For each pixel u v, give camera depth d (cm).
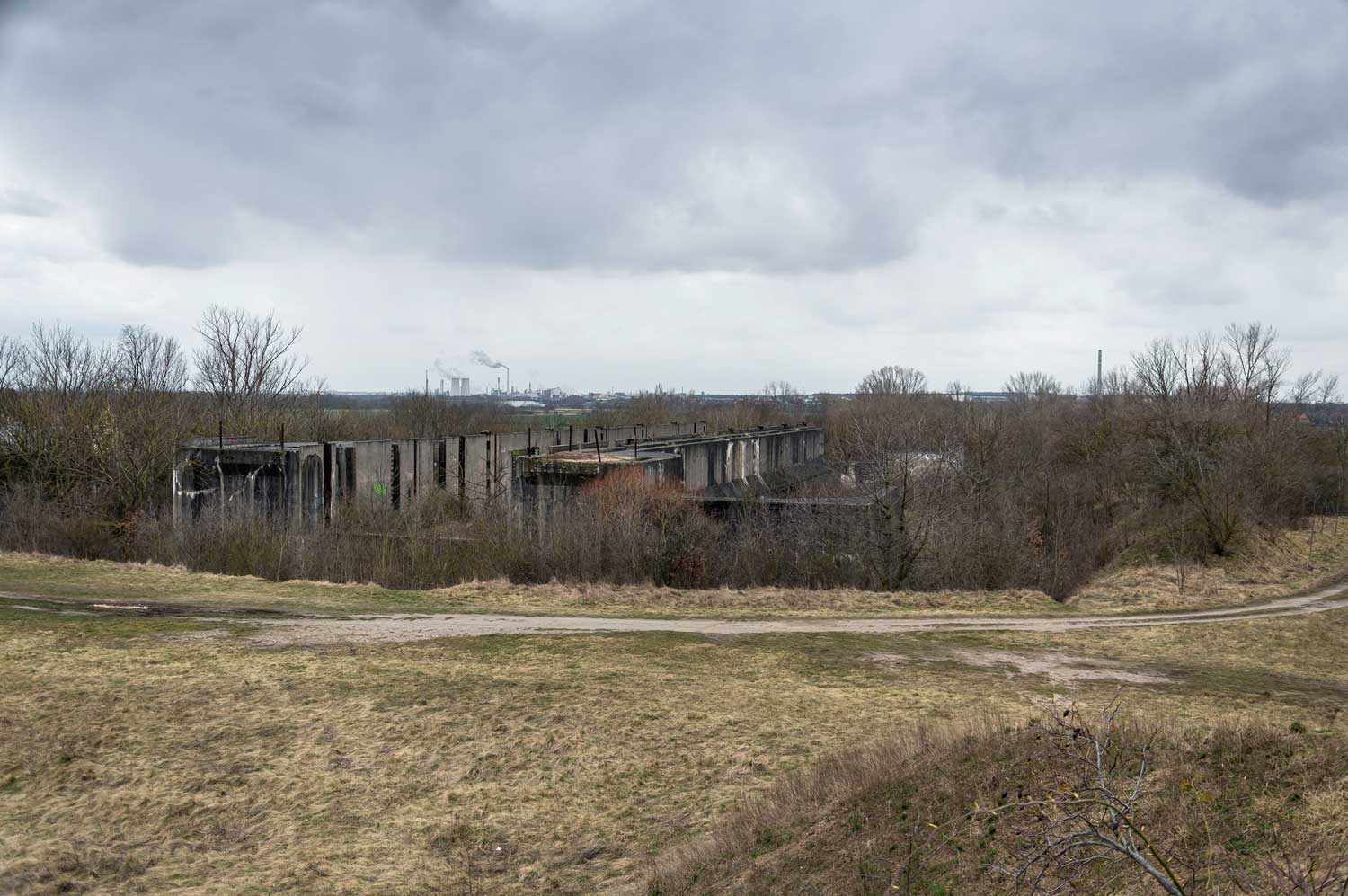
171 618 2719
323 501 4056
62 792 1623
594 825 1484
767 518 3722
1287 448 5072
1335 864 783
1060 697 2011
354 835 1483
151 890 1321
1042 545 4434
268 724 1895
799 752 1688
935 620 2919
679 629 2708
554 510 3653
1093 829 787
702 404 14950
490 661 2311
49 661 2261
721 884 1121
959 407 7881
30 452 4647
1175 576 3853
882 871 998
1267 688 2150
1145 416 5516
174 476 4069
